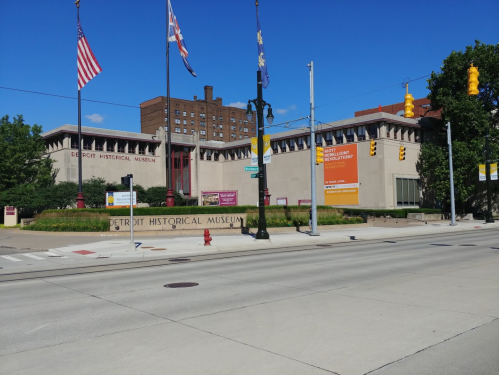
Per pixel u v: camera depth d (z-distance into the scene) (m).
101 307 8.59
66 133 51.34
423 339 5.98
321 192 52.34
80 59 33.03
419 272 11.94
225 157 67.56
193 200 63.53
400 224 40.25
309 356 5.41
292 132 55.69
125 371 5.06
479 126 44.97
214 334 6.46
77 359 5.51
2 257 19.88
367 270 12.63
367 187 47.81
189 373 4.95
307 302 8.47
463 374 4.77
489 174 39.91
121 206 33.16
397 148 48.28
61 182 48.31
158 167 59.72
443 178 46.44
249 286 10.45
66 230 30.69
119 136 55.84
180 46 32.78
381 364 5.10
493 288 9.34
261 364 5.17
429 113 65.62
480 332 6.24
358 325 6.73
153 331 6.71
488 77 44.34
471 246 19.33
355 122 48.78
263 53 24.30
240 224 31.62
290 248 21.48
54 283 12.06
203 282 11.29
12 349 5.99
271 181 58.84
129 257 19.00
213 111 128.75
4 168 45.12
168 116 33.12
